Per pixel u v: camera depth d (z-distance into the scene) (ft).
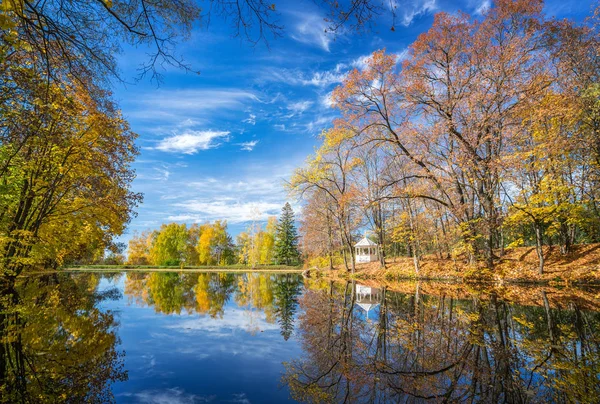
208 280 106.22
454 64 57.57
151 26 12.58
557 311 30.76
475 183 59.88
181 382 16.39
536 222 53.52
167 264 215.10
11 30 11.71
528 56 50.96
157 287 76.69
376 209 90.07
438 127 56.13
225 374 17.60
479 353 19.42
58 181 43.96
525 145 56.18
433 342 22.33
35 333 25.34
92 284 78.64
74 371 17.61
